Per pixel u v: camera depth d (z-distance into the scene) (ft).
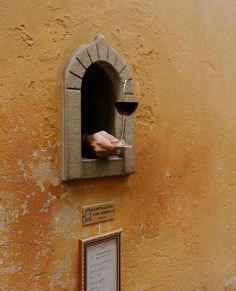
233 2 13.04
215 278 12.35
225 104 12.73
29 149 7.52
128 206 9.59
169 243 10.76
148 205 10.12
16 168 7.34
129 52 9.52
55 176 7.97
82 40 8.41
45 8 7.73
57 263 8.05
